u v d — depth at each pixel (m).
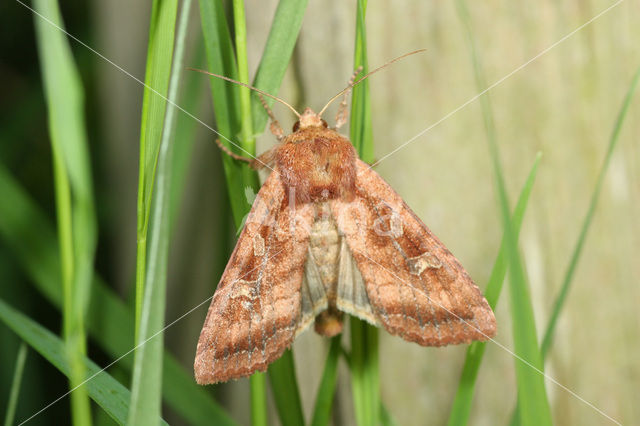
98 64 0.19
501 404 0.16
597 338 0.16
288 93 0.16
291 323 0.16
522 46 0.16
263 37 0.16
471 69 0.16
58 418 0.18
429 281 0.16
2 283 0.18
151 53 0.14
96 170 0.19
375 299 0.16
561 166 0.16
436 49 0.16
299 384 0.17
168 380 0.16
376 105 0.16
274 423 0.17
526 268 0.16
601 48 0.16
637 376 0.16
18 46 0.20
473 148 0.16
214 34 0.15
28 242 0.16
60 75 0.14
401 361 0.16
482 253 0.16
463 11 0.15
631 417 0.16
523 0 0.16
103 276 0.19
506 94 0.16
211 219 0.17
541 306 0.16
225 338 0.15
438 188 0.16
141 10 0.18
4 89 0.20
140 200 0.14
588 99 0.16
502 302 0.16
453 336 0.15
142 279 0.14
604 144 0.16
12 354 0.18
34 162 0.20
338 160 0.16
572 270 0.15
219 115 0.15
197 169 0.17
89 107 0.19
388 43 0.16
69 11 0.19
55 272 0.16
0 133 0.20
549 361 0.16
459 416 0.15
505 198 0.14
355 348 0.15
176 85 0.14
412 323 0.16
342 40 0.16
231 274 0.16
